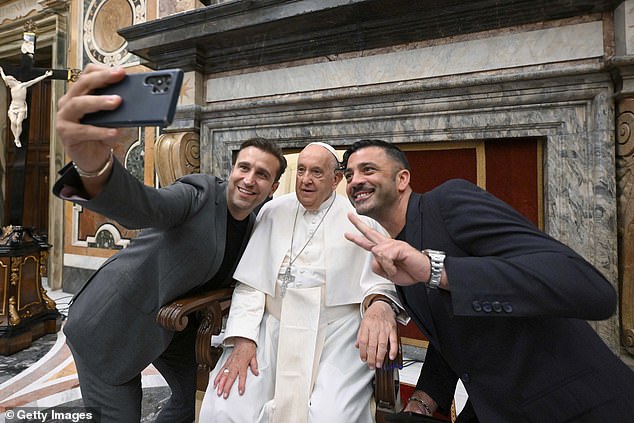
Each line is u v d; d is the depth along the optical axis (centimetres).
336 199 180
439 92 303
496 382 108
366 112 330
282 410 143
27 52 366
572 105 266
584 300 88
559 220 270
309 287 162
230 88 395
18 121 359
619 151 251
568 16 265
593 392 100
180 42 386
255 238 175
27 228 371
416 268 94
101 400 162
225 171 401
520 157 293
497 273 91
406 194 131
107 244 529
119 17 521
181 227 151
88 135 77
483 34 289
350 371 150
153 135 493
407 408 143
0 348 332
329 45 343
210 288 181
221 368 155
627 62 237
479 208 106
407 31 311
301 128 363
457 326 111
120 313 157
